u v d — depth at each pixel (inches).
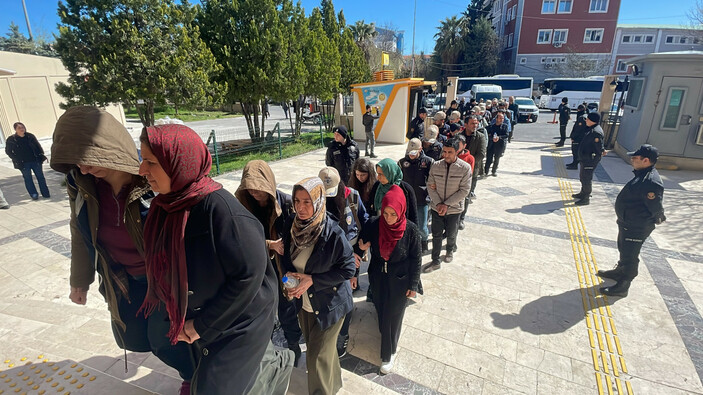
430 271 188.1
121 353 110.1
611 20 1499.8
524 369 123.9
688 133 384.5
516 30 1646.2
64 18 322.7
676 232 235.1
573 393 113.9
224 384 59.0
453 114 343.9
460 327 145.3
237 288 53.5
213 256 52.4
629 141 435.8
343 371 108.1
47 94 616.4
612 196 308.3
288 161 462.3
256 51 450.6
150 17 342.0
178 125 51.5
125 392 80.5
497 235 232.7
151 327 72.8
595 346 134.0
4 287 172.9
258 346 62.4
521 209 280.8
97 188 67.1
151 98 354.0
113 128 61.5
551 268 191.0
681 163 392.8
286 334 119.5
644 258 201.3
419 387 117.3
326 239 87.4
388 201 108.0
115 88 329.1
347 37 798.5
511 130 565.0
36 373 87.1
